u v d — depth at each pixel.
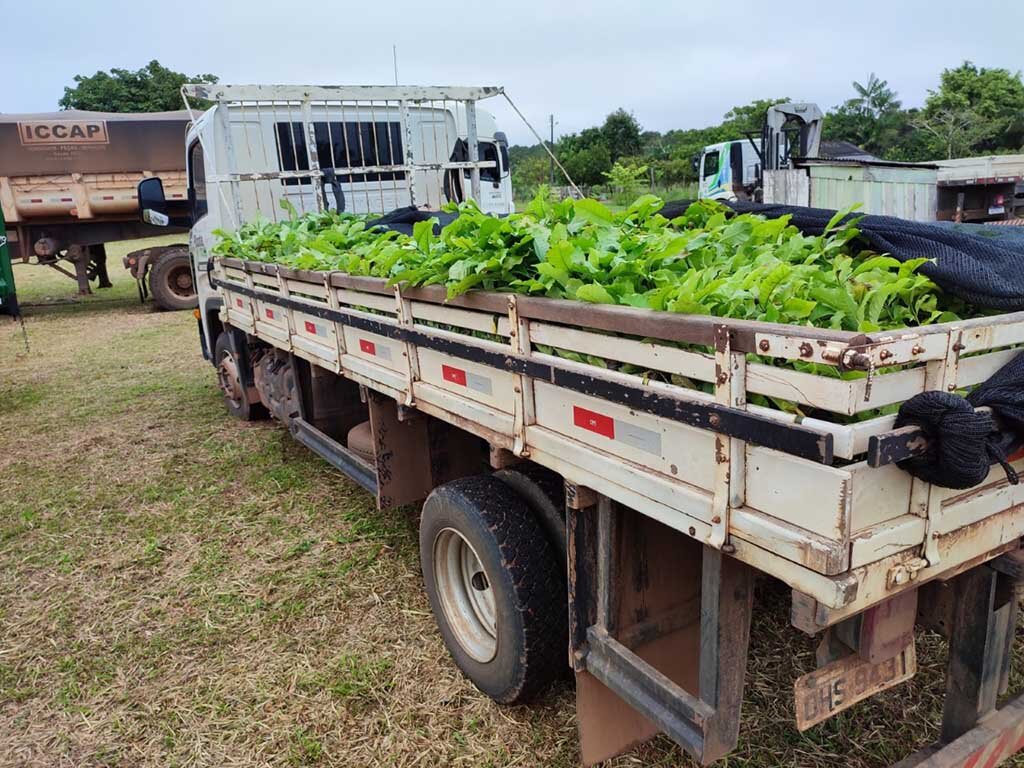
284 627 3.52
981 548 1.74
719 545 1.69
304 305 4.02
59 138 13.39
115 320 13.27
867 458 1.41
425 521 3.00
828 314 1.85
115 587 3.97
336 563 4.06
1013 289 1.90
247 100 5.25
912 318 2.00
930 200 10.03
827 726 2.70
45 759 2.80
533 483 2.66
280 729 2.88
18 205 13.63
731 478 1.65
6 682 3.25
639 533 2.22
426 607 3.61
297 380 4.73
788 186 10.40
